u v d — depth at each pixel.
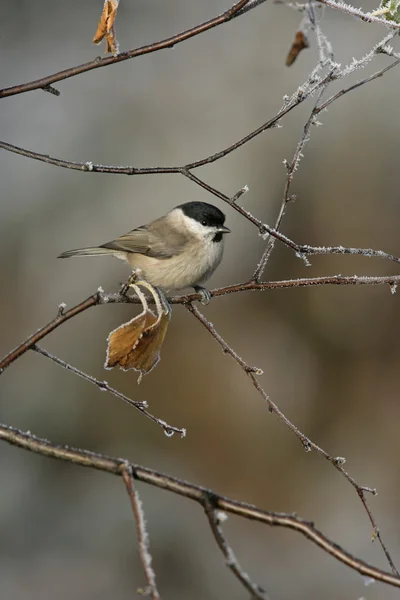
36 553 10.90
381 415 13.18
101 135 13.44
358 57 13.02
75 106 13.70
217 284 13.19
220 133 13.23
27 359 13.07
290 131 13.21
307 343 13.57
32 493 11.99
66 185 13.25
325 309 13.45
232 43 13.97
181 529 11.70
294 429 5.21
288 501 12.68
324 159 13.19
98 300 4.64
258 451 13.06
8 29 14.15
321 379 13.43
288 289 13.52
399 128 13.21
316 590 10.80
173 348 13.54
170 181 12.96
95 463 3.60
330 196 13.11
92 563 10.70
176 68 13.84
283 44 13.66
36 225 13.16
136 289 4.51
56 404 12.93
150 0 14.28
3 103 13.66
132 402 4.89
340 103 13.25
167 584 10.63
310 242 13.13
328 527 12.09
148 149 13.27
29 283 13.02
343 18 13.14
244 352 13.47
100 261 13.06
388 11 4.35
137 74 13.86
